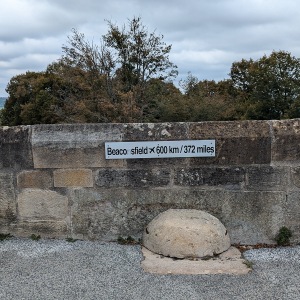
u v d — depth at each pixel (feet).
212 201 15.01
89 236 15.43
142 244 14.94
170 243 13.74
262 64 121.60
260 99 118.52
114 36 97.04
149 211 15.20
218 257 13.75
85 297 11.08
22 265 13.12
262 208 14.93
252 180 14.82
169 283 11.88
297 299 10.94
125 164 14.98
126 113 86.07
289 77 116.67
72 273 12.55
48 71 126.11
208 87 144.15
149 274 12.49
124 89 96.43
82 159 14.99
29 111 112.06
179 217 14.34
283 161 14.67
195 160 14.85
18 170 15.21
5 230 15.60
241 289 11.50
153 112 96.68
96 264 13.20
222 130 14.74
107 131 14.89
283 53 118.32
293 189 14.78
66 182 15.16
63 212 15.37
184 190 15.02
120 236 15.38
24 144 15.02
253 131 14.65
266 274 12.48
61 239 15.44
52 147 14.96
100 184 15.11
